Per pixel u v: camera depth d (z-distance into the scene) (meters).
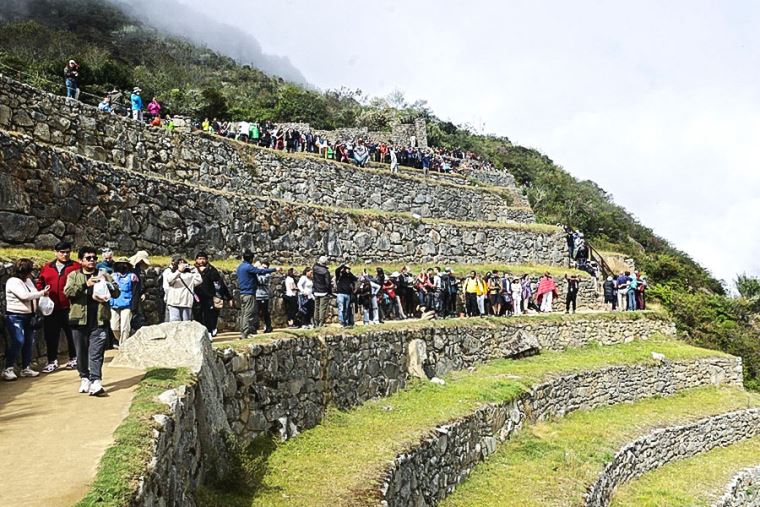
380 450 10.16
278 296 16.53
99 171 13.41
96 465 5.26
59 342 10.38
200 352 8.24
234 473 7.89
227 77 61.38
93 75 36.81
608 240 50.25
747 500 17.39
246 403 9.55
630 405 20.78
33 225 11.63
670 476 17.19
